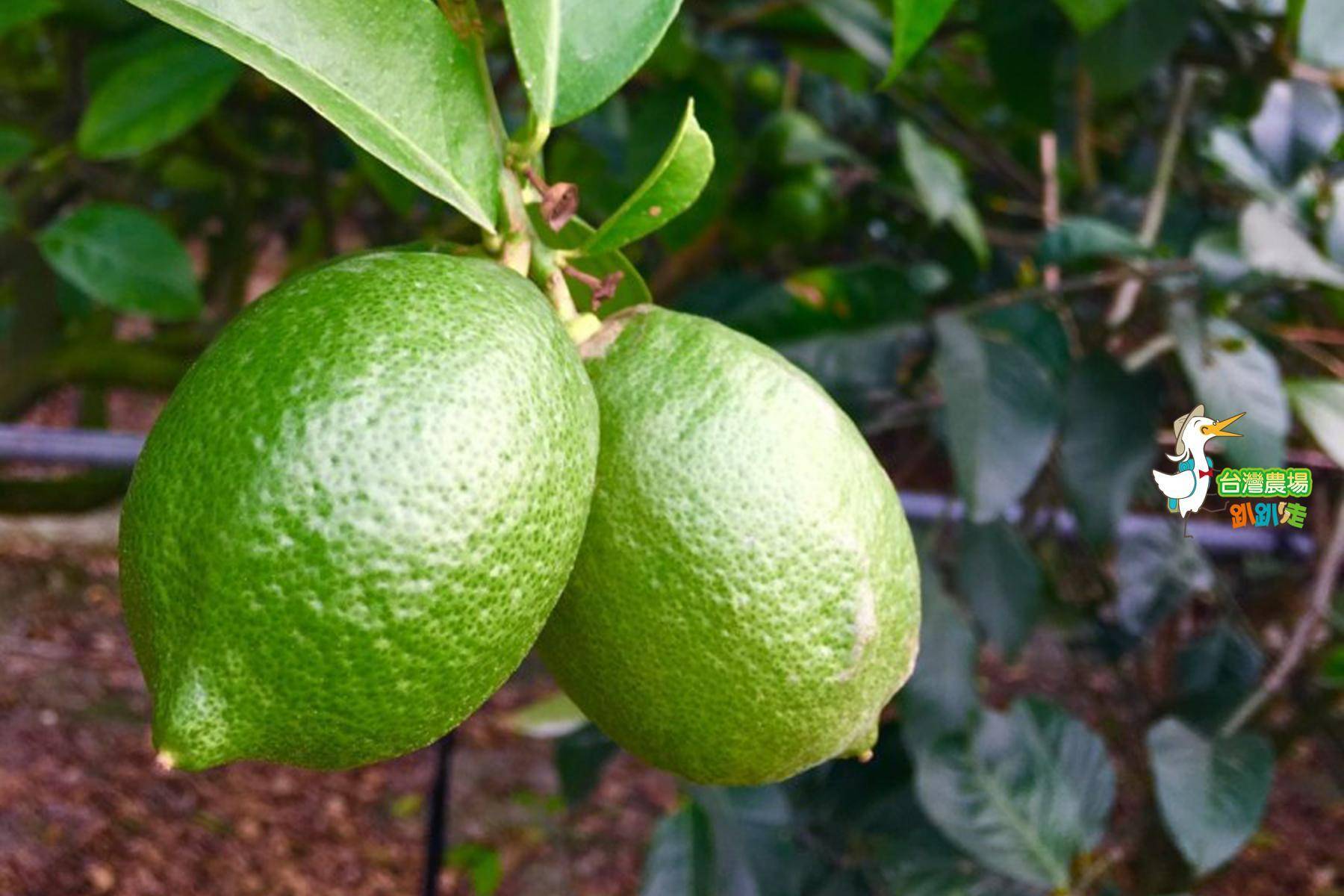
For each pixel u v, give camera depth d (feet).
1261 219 1.60
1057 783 1.76
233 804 4.18
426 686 1.00
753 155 2.42
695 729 1.10
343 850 4.03
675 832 1.76
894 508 1.14
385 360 0.99
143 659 1.01
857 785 1.94
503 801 4.24
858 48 1.91
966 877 1.83
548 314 1.06
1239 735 1.78
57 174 2.18
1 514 2.02
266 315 1.02
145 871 3.76
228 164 2.59
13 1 1.45
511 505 1.00
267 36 1.04
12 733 4.19
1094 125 2.77
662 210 1.10
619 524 1.08
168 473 0.99
